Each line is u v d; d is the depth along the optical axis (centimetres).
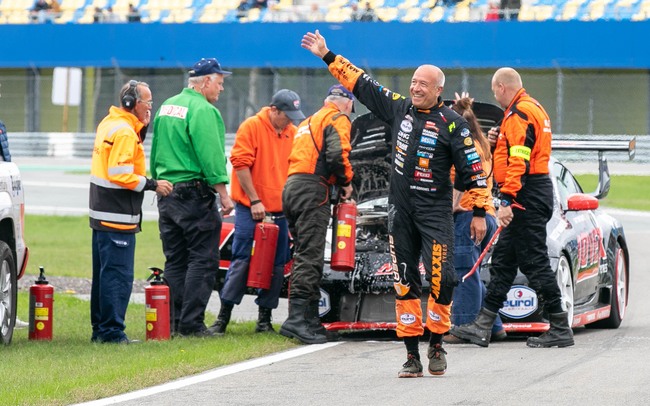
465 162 1480
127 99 1798
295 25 6519
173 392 1362
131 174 1767
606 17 6359
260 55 6575
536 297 1830
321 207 1828
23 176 6047
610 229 2133
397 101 1516
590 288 2003
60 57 6962
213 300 2581
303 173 1830
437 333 1474
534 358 1620
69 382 1398
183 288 1905
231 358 1617
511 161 1714
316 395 1334
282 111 1920
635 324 2133
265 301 1936
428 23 6269
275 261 1939
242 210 1928
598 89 6088
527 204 1734
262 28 6575
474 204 1608
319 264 1827
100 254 1797
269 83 6550
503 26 6172
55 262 3278
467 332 1767
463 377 1457
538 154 1736
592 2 6450
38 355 1648
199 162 1841
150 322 1827
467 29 6216
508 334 1973
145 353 1655
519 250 1744
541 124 1733
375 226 2000
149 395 1342
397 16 6662
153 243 3797
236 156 1908
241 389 1380
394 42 6334
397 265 1488
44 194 5331
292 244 2008
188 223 1852
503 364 1566
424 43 6284
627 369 1489
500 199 1855
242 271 1917
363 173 2044
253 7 7062
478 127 1781
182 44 6719
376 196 2081
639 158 5275
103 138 1786
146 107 1816
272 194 1939
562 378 1427
